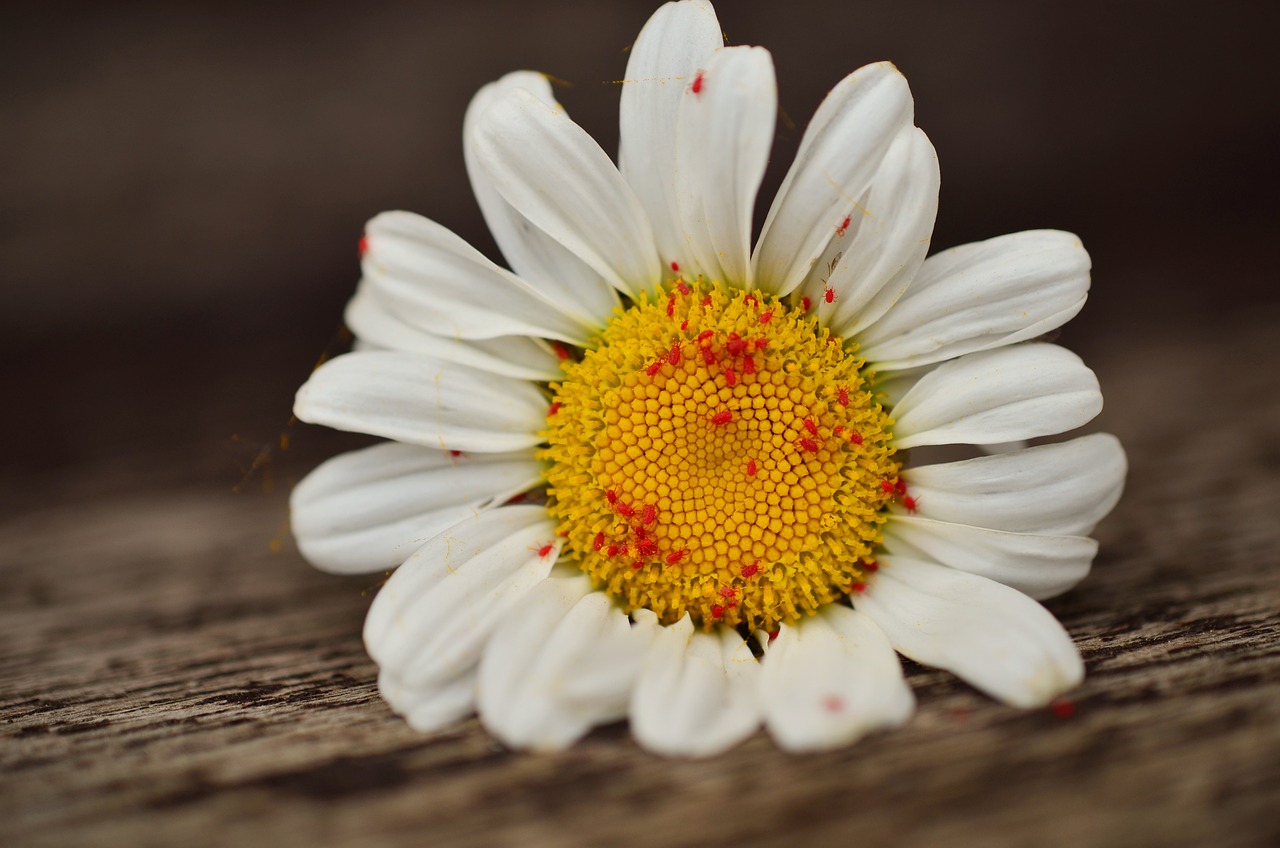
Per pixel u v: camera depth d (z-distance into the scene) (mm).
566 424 162
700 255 161
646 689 146
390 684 153
